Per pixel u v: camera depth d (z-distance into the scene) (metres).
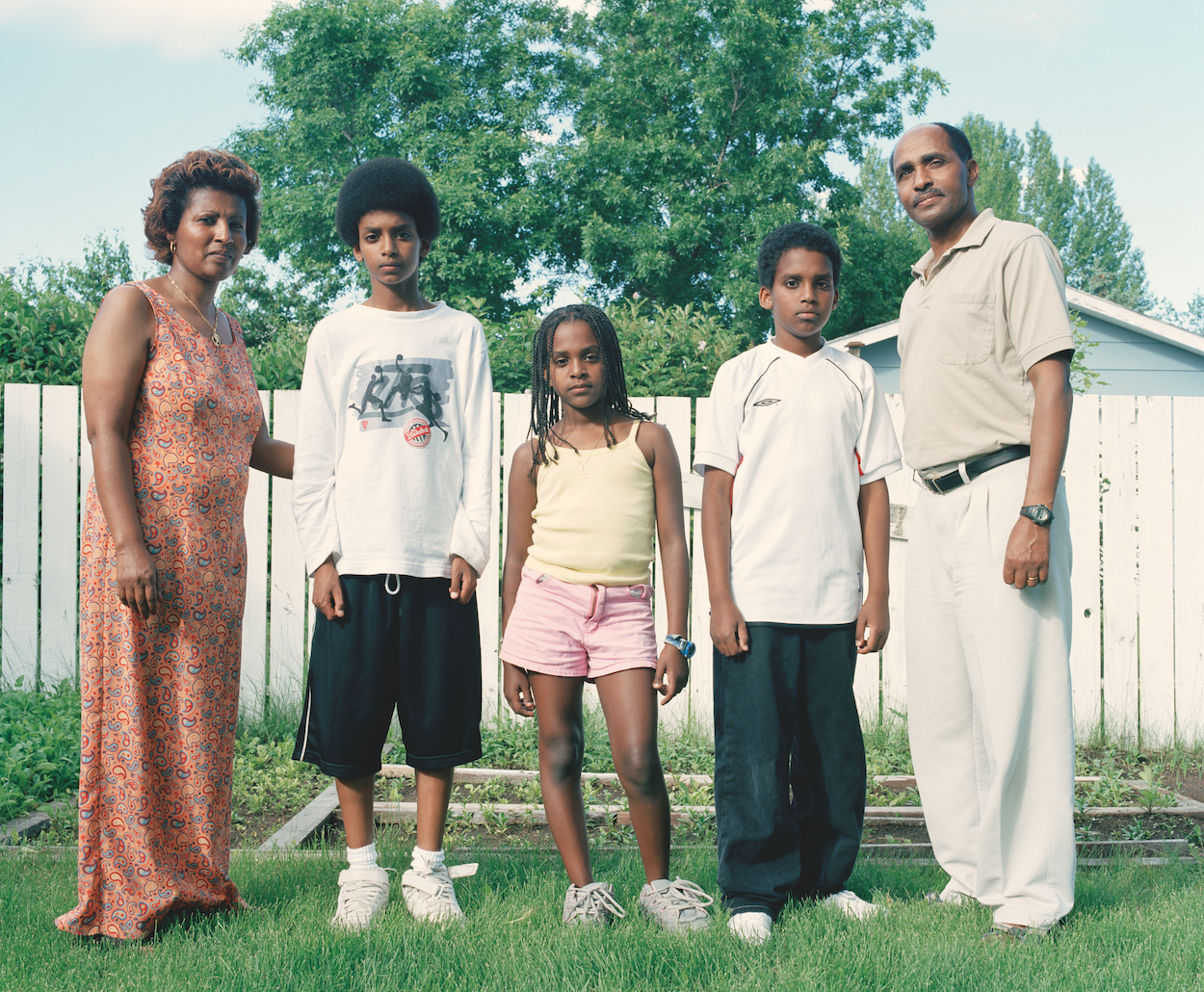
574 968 2.27
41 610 5.22
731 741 2.80
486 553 2.89
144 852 2.58
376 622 2.77
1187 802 4.35
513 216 19.67
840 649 2.83
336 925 2.57
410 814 3.90
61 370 5.69
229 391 2.84
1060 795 2.71
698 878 3.08
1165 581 5.34
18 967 2.31
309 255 21.77
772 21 20.84
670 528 2.82
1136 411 5.37
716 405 2.92
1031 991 2.19
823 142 22.09
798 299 2.90
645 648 2.75
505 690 2.81
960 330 2.84
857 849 2.85
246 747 4.77
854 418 2.92
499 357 5.80
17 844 3.43
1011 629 2.74
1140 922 2.65
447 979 2.22
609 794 4.28
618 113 22.91
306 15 21.42
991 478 2.80
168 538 2.66
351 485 2.81
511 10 24.55
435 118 21.47
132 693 2.59
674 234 19.38
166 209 2.79
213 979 2.21
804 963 2.32
